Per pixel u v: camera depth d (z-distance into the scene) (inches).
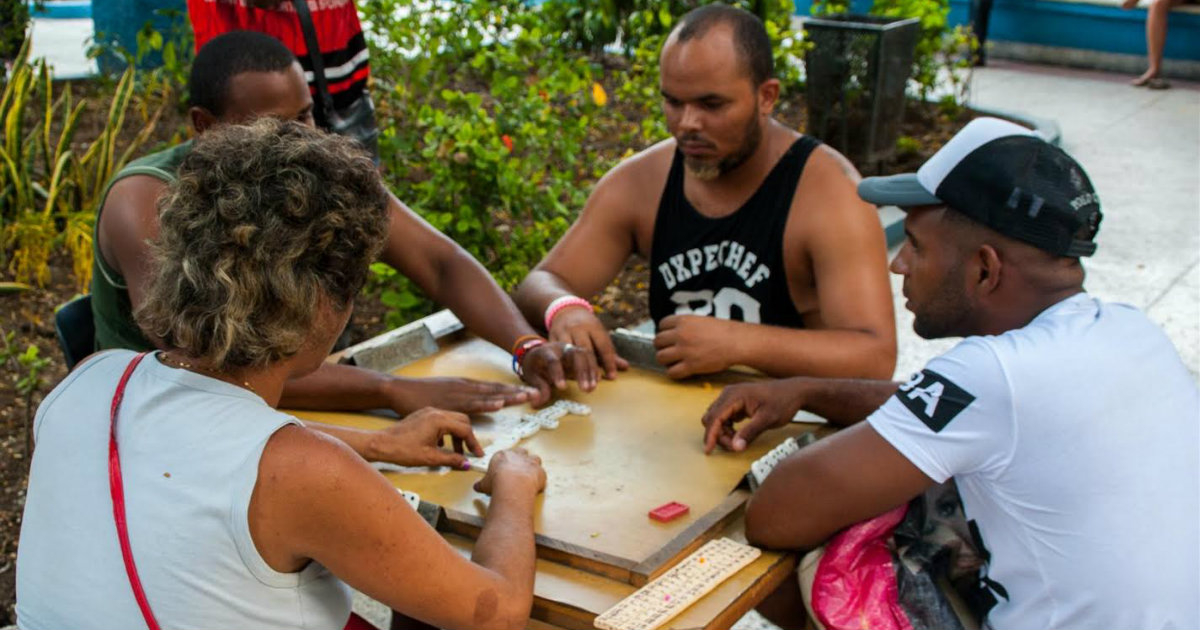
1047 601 70.2
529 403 93.8
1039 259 70.6
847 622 74.5
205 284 55.1
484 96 273.7
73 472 57.7
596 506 76.6
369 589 58.3
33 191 192.2
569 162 204.4
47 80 194.5
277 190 54.8
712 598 68.3
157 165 91.7
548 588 68.9
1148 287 207.0
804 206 104.3
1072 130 315.3
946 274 73.5
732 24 99.7
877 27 248.7
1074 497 67.6
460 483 79.8
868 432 71.7
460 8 250.2
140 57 250.7
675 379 99.3
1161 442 68.6
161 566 55.0
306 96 94.4
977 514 72.4
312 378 92.4
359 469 57.4
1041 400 67.2
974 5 394.6
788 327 109.2
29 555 58.9
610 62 337.1
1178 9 375.6
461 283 108.1
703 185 109.3
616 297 198.8
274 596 56.6
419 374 100.6
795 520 73.3
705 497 78.7
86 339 102.6
